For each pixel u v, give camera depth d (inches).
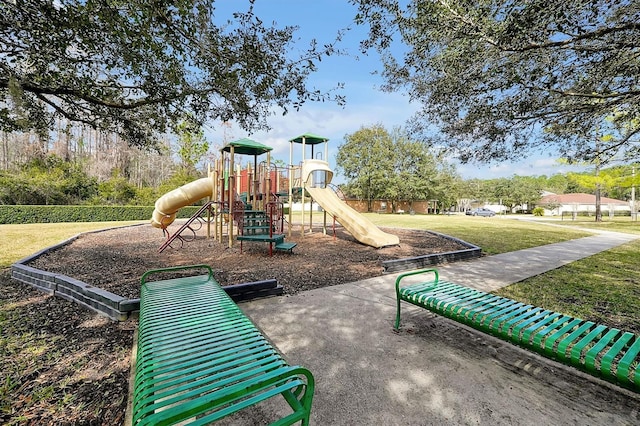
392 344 109.5
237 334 80.2
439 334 118.2
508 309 103.5
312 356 100.3
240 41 114.3
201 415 73.5
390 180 1216.8
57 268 224.1
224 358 67.0
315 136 455.5
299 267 237.9
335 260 268.5
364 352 103.3
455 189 1555.1
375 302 155.5
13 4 94.3
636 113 145.8
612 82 133.3
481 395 80.6
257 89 131.3
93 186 841.5
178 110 157.2
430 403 76.9
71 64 125.1
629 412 74.6
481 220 816.3
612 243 388.5
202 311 99.5
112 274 208.1
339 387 83.1
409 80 172.6
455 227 589.0
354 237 376.8
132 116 169.5
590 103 137.4
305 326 124.8
